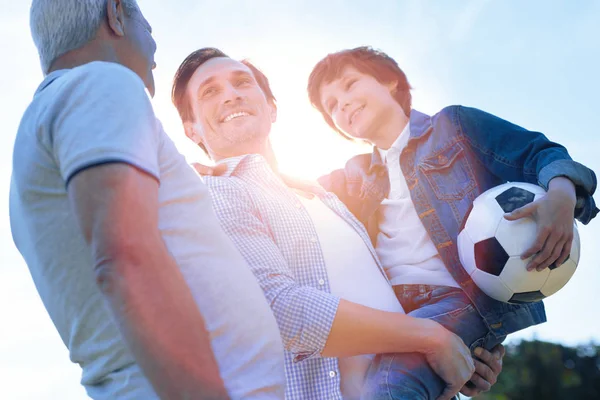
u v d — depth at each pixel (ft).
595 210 8.19
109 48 4.87
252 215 7.47
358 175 9.73
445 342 7.00
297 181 8.79
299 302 6.61
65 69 4.54
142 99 4.04
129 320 3.32
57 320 4.24
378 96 9.87
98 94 3.85
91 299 4.02
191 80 9.49
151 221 3.58
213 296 4.26
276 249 7.25
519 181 8.70
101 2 4.86
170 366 3.32
